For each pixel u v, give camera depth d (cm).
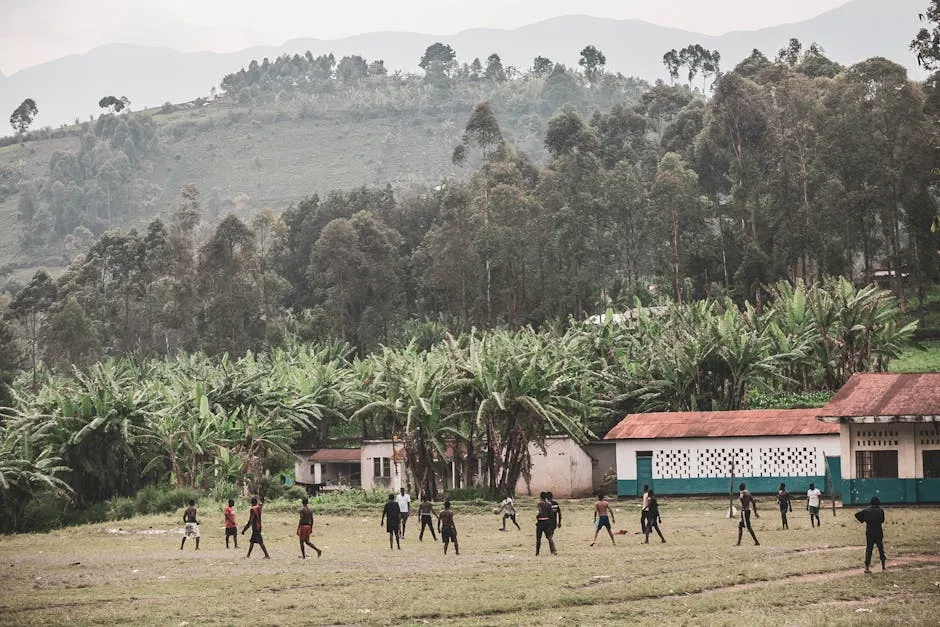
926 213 12506
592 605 2936
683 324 9144
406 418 7675
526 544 4588
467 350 8212
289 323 17075
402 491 5022
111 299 17238
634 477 7138
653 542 4453
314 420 11012
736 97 14175
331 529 5822
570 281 13625
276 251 19975
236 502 7600
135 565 4194
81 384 8775
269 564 4044
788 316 9219
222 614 2892
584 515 6216
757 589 3112
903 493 5528
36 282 16950
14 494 7762
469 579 3431
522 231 13962
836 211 12344
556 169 15262
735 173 13875
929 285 13488
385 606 2952
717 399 8469
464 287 14475
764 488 6856
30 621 2855
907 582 3122
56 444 8219
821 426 6856
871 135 12606
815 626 2486
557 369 8131
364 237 16000
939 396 5512
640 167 18700
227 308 15800
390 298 15988
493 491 7569
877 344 9288
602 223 14650
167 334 18488
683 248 13500
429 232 16788
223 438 8500
